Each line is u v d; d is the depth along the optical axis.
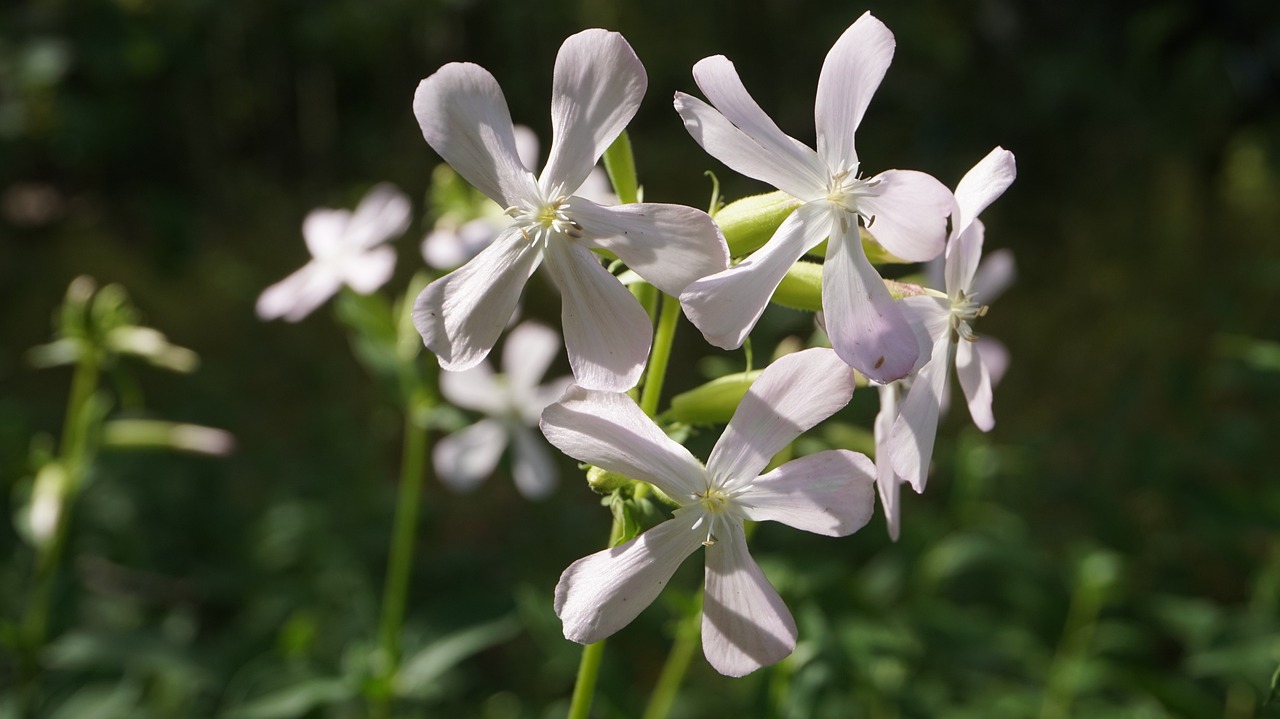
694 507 0.26
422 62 1.03
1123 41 1.04
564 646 0.35
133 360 0.77
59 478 0.37
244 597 0.54
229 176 1.02
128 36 0.88
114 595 0.52
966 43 1.02
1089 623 0.43
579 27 0.96
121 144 0.93
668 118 0.99
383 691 0.37
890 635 0.35
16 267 0.91
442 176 0.37
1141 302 0.87
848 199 0.26
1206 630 0.41
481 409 0.42
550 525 0.64
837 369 0.26
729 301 0.26
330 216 0.37
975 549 0.43
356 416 0.77
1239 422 0.68
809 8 0.97
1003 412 0.79
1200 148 1.00
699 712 0.46
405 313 0.37
